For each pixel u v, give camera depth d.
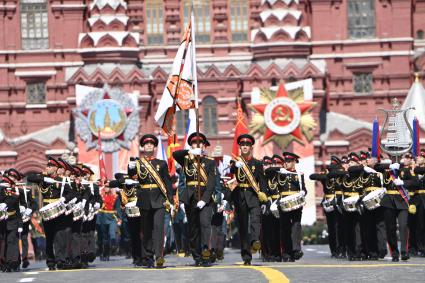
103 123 183.25
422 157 91.69
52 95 196.00
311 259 94.69
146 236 81.31
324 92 188.12
